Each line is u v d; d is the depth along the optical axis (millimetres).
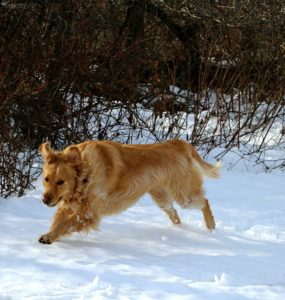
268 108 13789
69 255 6945
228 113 13336
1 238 7430
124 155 7879
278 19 15898
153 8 17031
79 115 11867
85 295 5641
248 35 15484
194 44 16844
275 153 13477
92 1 12531
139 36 14570
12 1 11812
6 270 6305
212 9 16438
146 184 8023
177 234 8133
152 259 6977
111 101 12359
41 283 5977
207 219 8531
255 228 8656
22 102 10547
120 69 12672
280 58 14594
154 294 5770
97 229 7625
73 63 11414
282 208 9820
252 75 14688
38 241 7355
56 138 11656
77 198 7430
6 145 10039
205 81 13539
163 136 12961
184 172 8438
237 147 13391
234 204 9883
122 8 15977
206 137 13234
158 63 14727
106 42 12781
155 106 13242
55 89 11352
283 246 7863
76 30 11906
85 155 7488
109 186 7652
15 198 9188
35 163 10945
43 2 12289
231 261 7047
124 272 6418
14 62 10797
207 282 6254
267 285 6285
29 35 11414
